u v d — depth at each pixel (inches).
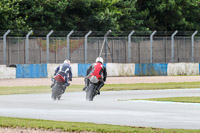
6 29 6033.5
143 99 2395.4
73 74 5064.0
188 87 3442.4
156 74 5482.3
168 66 5526.6
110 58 5447.8
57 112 1759.4
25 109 1886.1
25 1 6456.7
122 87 3459.6
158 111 1795.0
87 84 2337.6
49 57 5162.4
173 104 2108.8
